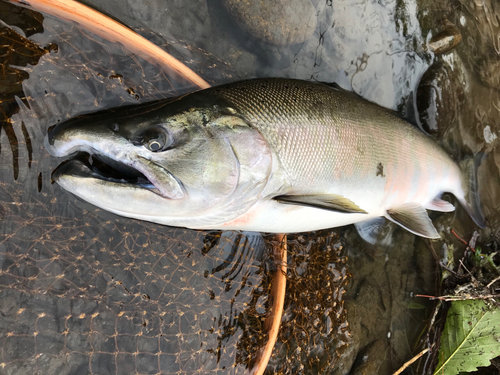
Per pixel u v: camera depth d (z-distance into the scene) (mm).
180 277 372
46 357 335
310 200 354
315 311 413
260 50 432
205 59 414
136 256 359
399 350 467
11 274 324
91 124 291
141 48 343
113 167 310
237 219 352
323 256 428
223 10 414
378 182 404
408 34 494
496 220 535
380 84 487
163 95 372
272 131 337
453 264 501
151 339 364
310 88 366
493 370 507
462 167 495
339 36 464
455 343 457
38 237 330
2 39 323
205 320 377
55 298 338
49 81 336
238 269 388
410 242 490
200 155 310
